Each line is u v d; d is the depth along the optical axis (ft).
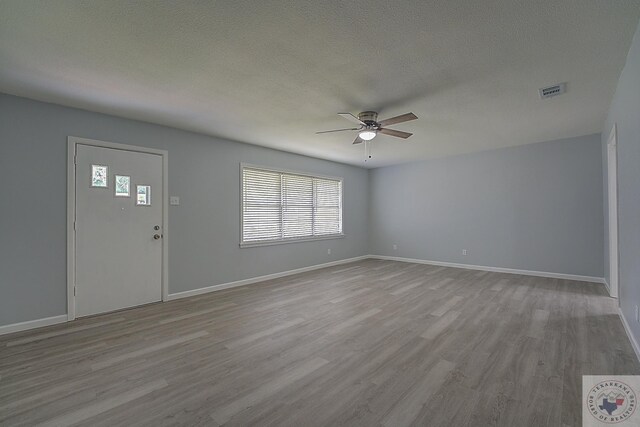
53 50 7.15
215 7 5.70
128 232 12.14
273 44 7.00
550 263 16.96
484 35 6.67
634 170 7.67
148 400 6.11
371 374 7.05
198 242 14.29
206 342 8.86
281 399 6.12
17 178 9.80
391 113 11.64
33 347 8.56
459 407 5.82
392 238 24.02
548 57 7.61
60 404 5.99
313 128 13.57
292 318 10.84
